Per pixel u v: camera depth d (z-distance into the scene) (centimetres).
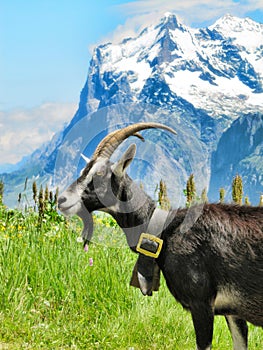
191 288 351
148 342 424
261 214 357
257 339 446
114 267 467
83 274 457
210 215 355
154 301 454
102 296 452
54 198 531
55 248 471
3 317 411
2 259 448
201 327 351
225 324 452
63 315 427
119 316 438
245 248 350
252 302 351
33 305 430
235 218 356
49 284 448
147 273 357
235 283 351
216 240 352
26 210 535
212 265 351
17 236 486
